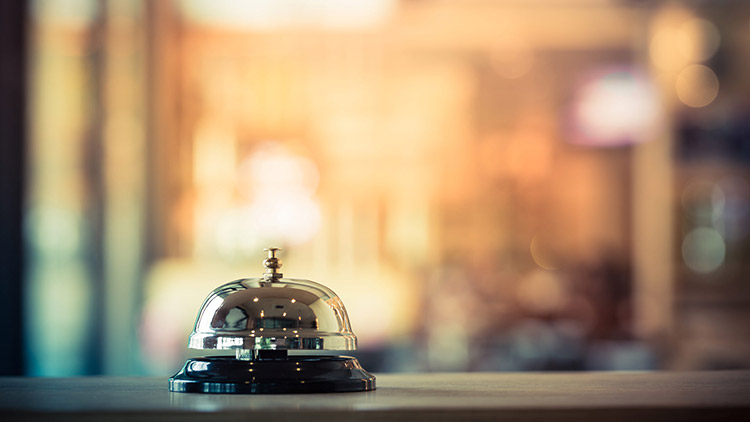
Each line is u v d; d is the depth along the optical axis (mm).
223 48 7691
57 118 4664
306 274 7414
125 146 5758
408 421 829
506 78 8258
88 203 5059
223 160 7586
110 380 1276
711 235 6668
